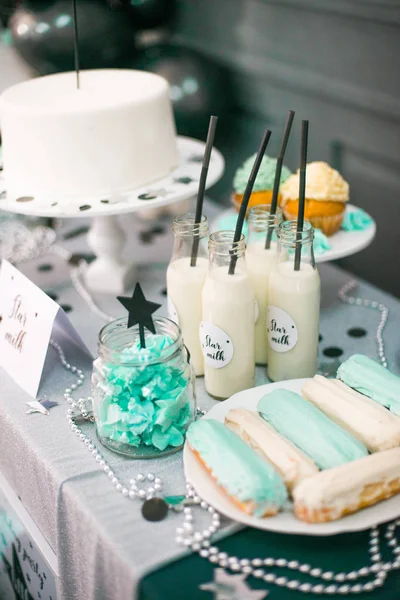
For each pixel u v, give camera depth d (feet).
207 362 3.37
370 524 2.51
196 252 3.48
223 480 2.60
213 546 2.59
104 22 6.93
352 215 4.46
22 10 7.06
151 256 5.07
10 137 4.12
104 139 4.04
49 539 3.27
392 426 2.78
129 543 2.59
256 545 2.60
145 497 2.82
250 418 2.92
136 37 8.00
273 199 3.52
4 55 8.56
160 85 4.34
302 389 3.13
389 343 3.92
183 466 2.98
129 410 3.00
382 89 6.61
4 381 3.68
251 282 3.34
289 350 3.41
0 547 4.11
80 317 4.25
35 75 7.96
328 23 6.93
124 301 3.00
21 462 3.34
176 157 4.51
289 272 3.32
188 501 2.77
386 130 6.77
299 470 2.62
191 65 7.55
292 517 2.55
